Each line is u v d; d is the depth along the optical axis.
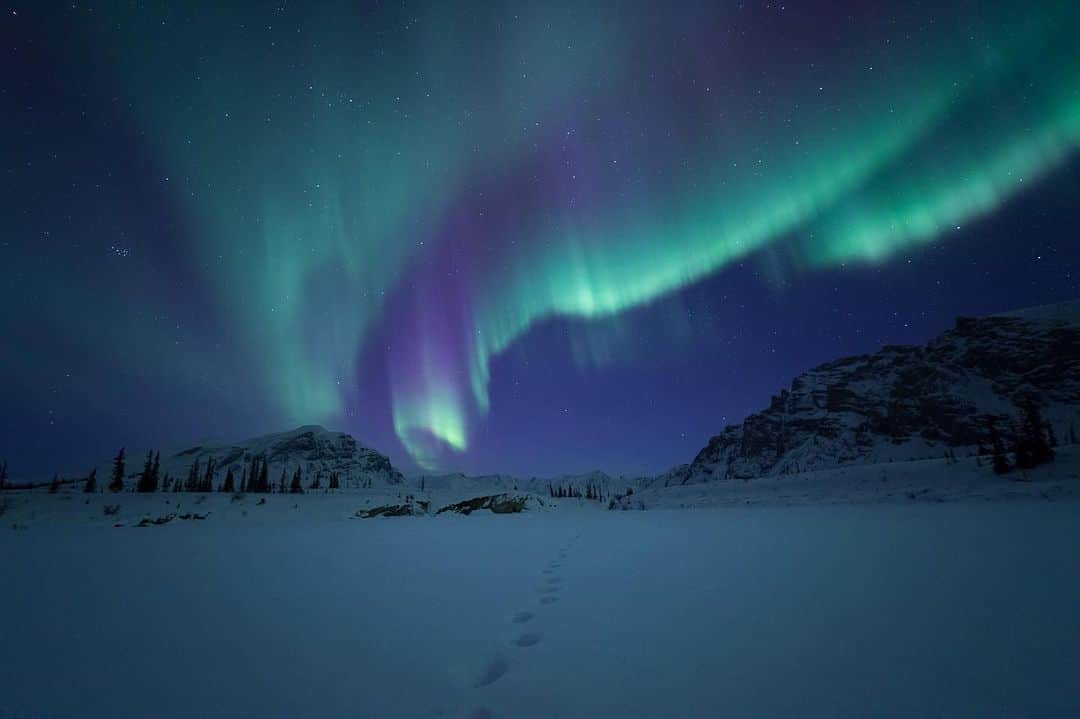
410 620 4.82
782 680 2.97
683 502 94.44
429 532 19.62
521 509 57.19
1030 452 60.81
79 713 2.64
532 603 5.57
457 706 2.75
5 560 9.66
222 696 2.90
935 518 17.64
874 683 2.88
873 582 5.99
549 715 2.57
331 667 3.43
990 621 4.13
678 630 4.17
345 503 60.69
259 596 6.06
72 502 59.25
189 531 21.73
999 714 2.45
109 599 5.87
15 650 3.83
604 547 11.59
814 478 86.38
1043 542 9.24
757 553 9.27
